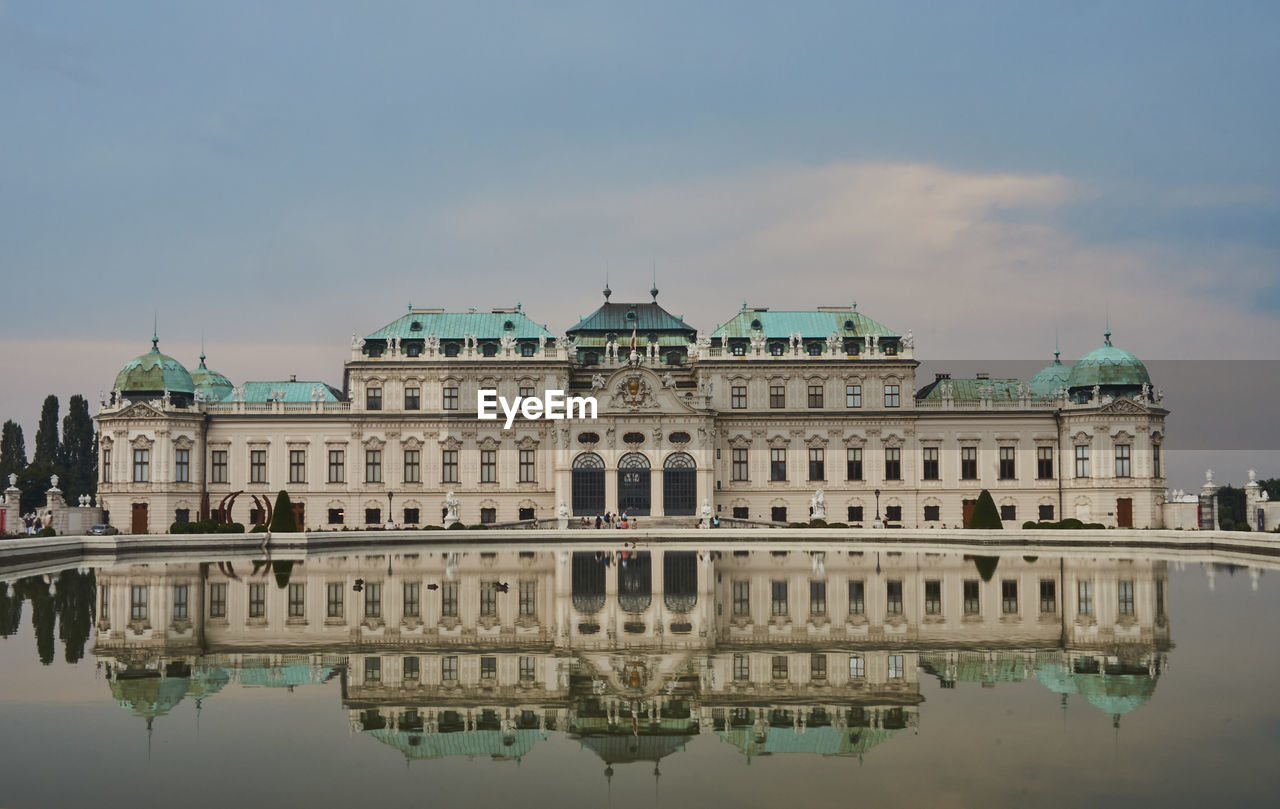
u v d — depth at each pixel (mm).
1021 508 148250
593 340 160375
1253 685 40906
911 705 38469
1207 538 106062
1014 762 32125
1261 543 96562
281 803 29578
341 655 47344
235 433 148500
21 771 31953
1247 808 28312
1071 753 32844
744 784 30844
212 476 148250
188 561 94875
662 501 143125
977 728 35625
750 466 148750
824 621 55906
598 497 143625
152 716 37562
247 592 68812
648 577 77812
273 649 48719
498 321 153625
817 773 31656
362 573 81500
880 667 44469
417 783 31141
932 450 149125
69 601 64500
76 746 34281
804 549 109750
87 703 39219
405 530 124188
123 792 30281
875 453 148750
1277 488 199750
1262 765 31594
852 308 157500
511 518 147125
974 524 127562
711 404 148000
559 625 54969
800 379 149500
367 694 40594
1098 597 64688
